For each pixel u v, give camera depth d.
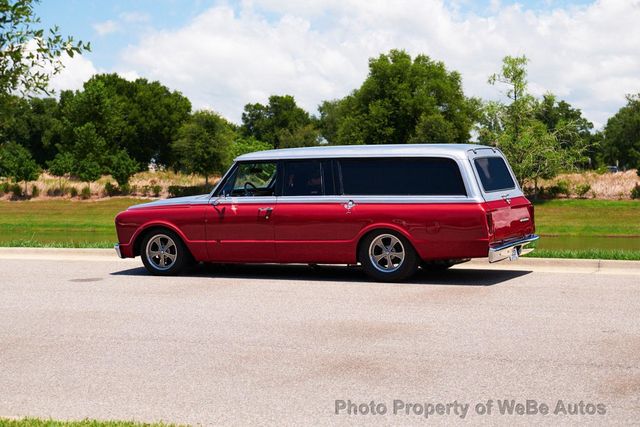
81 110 87.38
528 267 12.84
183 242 12.40
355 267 13.09
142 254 12.60
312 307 9.39
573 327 8.02
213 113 75.62
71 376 6.48
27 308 9.68
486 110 54.94
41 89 12.64
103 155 81.94
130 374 6.51
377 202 11.19
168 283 11.64
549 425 5.07
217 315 8.98
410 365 6.64
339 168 11.48
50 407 5.66
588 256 13.48
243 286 11.20
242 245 11.93
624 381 6.05
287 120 126.88
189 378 6.36
